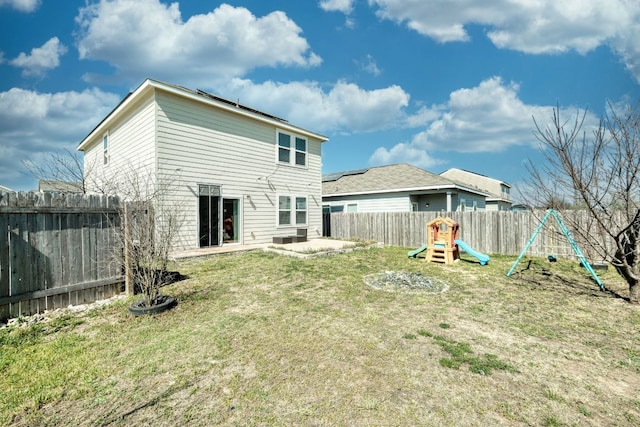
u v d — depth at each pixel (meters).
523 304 4.94
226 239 10.90
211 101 10.12
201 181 10.07
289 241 12.08
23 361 2.93
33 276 4.25
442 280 6.64
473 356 3.13
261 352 3.17
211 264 7.95
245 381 2.64
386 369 2.85
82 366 2.85
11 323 3.91
